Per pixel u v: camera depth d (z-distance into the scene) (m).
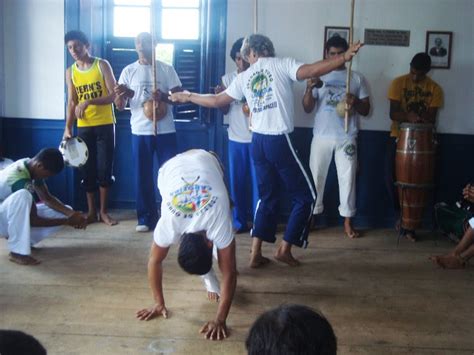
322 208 4.61
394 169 4.59
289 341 1.07
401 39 4.57
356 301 3.25
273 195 3.70
